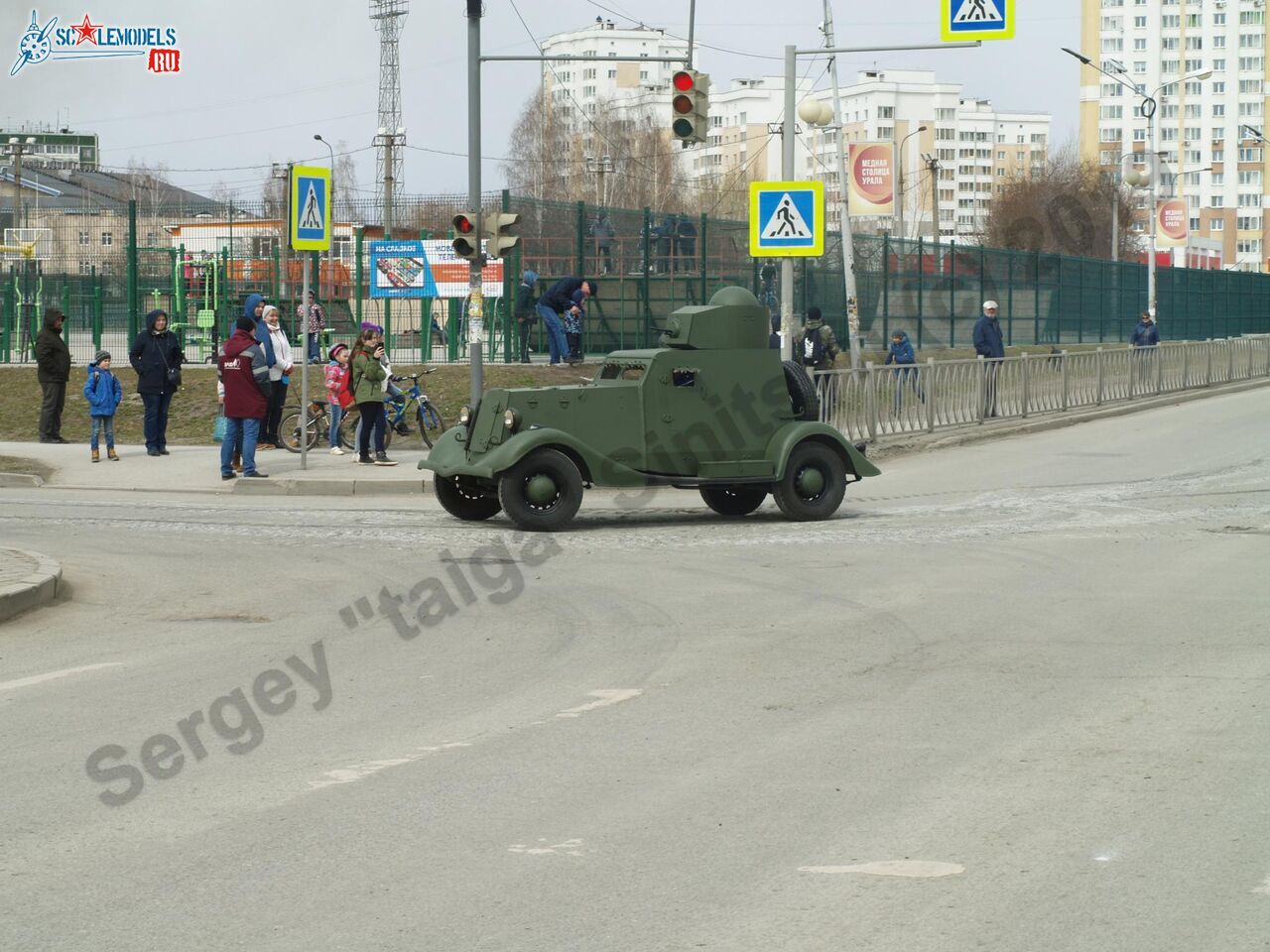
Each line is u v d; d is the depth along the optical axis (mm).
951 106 154250
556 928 4797
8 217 59719
